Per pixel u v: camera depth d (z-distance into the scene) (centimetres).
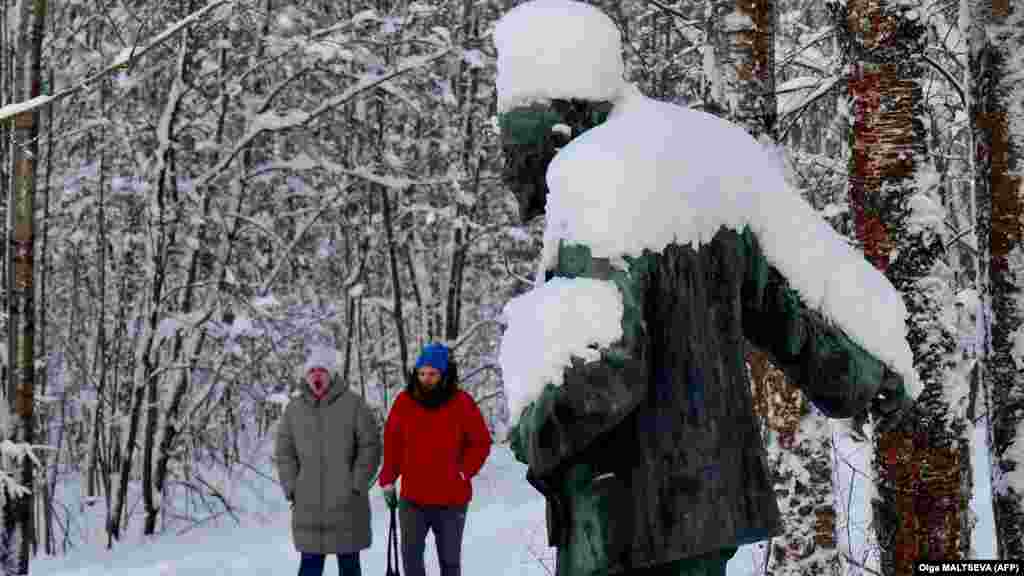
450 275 1627
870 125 392
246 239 1553
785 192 176
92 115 1427
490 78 1595
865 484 633
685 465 155
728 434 161
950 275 382
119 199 1459
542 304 146
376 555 936
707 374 158
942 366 375
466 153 1593
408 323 1956
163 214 1286
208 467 1641
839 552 468
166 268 1430
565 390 140
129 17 1394
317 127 1625
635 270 148
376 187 1680
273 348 1424
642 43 1152
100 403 1452
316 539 683
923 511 373
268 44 1338
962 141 868
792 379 179
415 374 666
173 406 1323
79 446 1730
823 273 172
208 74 1388
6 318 922
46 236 1395
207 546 1059
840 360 172
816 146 950
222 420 1644
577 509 155
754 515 162
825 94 629
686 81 747
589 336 142
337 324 1866
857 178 396
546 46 164
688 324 157
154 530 1324
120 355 1516
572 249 151
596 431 143
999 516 306
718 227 163
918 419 373
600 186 151
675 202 155
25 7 875
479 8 1560
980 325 315
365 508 696
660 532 153
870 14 391
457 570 660
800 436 468
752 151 177
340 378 704
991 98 306
